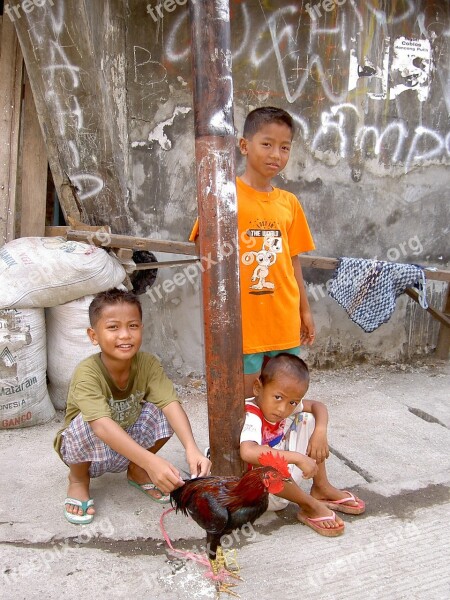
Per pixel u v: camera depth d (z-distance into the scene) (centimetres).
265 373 229
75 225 349
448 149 448
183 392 395
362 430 340
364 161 427
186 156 384
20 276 320
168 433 254
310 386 414
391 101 424
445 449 319
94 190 348
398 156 435
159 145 377
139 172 376
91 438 234
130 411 245
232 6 376
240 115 390
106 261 337
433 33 426
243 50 383
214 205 224
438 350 473
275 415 230
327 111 410
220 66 219
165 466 204
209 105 220
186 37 369
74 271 324
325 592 205
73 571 212
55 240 340
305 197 418
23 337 320
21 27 303
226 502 198
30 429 330
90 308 226
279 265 271
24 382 322
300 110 404
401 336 462
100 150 339
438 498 267
